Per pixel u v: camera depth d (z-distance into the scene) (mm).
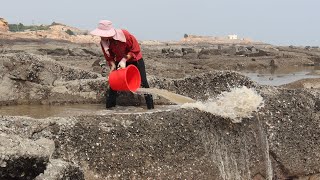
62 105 9453
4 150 4703
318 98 8320
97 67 19062
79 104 9570
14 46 40750
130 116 6809
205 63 29922
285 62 33969
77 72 10203
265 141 7598
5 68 9453
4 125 5961
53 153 6023
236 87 8484
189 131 6984
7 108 9031
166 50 43500
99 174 6266
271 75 25672
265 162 7566
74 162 6152
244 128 7398
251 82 8844
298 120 7965
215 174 7043
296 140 7852
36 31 68188
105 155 6359
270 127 7691
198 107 7234
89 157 6270
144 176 6512
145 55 36812
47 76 9742
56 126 6305
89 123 6473
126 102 9406
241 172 7312
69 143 6250
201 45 81500
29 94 9570
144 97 9430
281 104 7957
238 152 7309
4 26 59125
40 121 6270
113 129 6535
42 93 9625
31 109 8906
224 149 7203
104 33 8508
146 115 6918
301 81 16312
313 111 8180
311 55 41281
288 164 7707
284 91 8281
